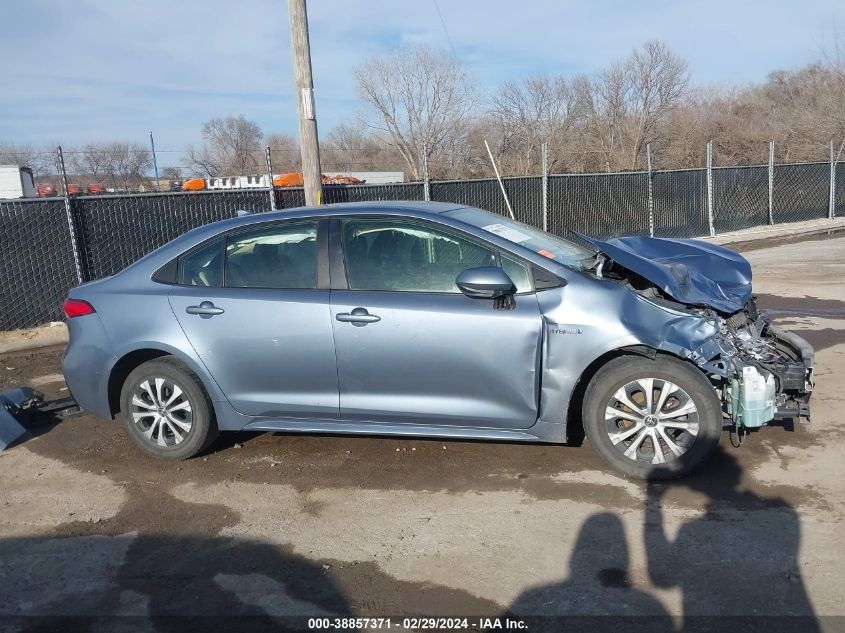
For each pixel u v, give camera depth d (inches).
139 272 204.7
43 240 375.6
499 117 1164.5
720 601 129.5
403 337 179.3
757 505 162.1
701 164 1321.4
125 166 733.9
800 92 1427.2
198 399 197.3
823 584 132.6
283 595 138.9
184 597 140.2
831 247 609.9
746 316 194.1
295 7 363.3
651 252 213.8
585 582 137.4
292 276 191.8
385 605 134.0
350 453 203.6
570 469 185.3
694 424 171.0
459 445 204.5
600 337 171.2
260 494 181.9
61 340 356.5
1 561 156.3
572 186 574.6
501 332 174.6
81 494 187.2
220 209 410.3
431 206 197.3
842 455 184.7
